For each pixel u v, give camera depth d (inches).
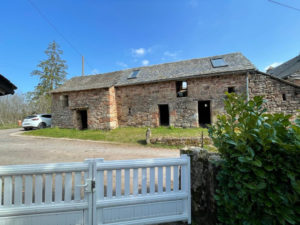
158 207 69.1
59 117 421.4
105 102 378.0
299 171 47.1
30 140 304.3
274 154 50.9
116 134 331.6
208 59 401.4
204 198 73.3
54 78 816.9
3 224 58.3
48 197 61.3
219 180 62.7
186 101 353.1
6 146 247.4
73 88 417.7
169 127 352.8
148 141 257.0
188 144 239.5
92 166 63.3
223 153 62.6
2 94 104.0
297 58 486.0
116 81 418.6
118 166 65.1
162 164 69.4
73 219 62.3
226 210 58.8
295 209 47.9
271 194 48.8
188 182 71.7
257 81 306.5
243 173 53.3
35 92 783.1
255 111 59.4
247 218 52.2
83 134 345.1
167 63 447.8
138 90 391.5
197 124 344.2
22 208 59.2
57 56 834.8
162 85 371.6
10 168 57.9
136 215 66.8
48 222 60.9
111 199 64.9
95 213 62.9
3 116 688.4
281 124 51.6
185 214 70.5
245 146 52.3
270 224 49.3
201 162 74.8
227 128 61.5
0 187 58.7
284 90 293.6
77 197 62.9
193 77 337.1
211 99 334.6
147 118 380.8
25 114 746.8
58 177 61.8
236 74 317.7
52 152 208.1
